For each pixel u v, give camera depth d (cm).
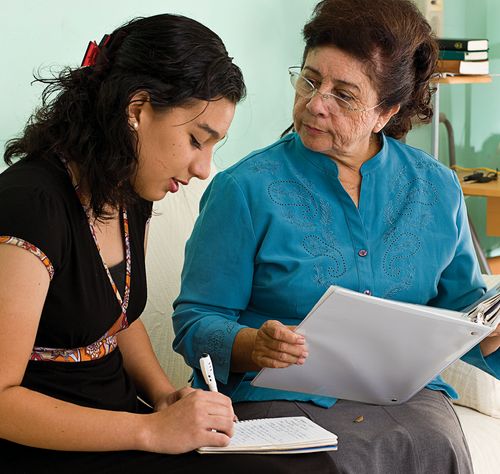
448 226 187
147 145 140
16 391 131
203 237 178
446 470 166
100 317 145
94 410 136
